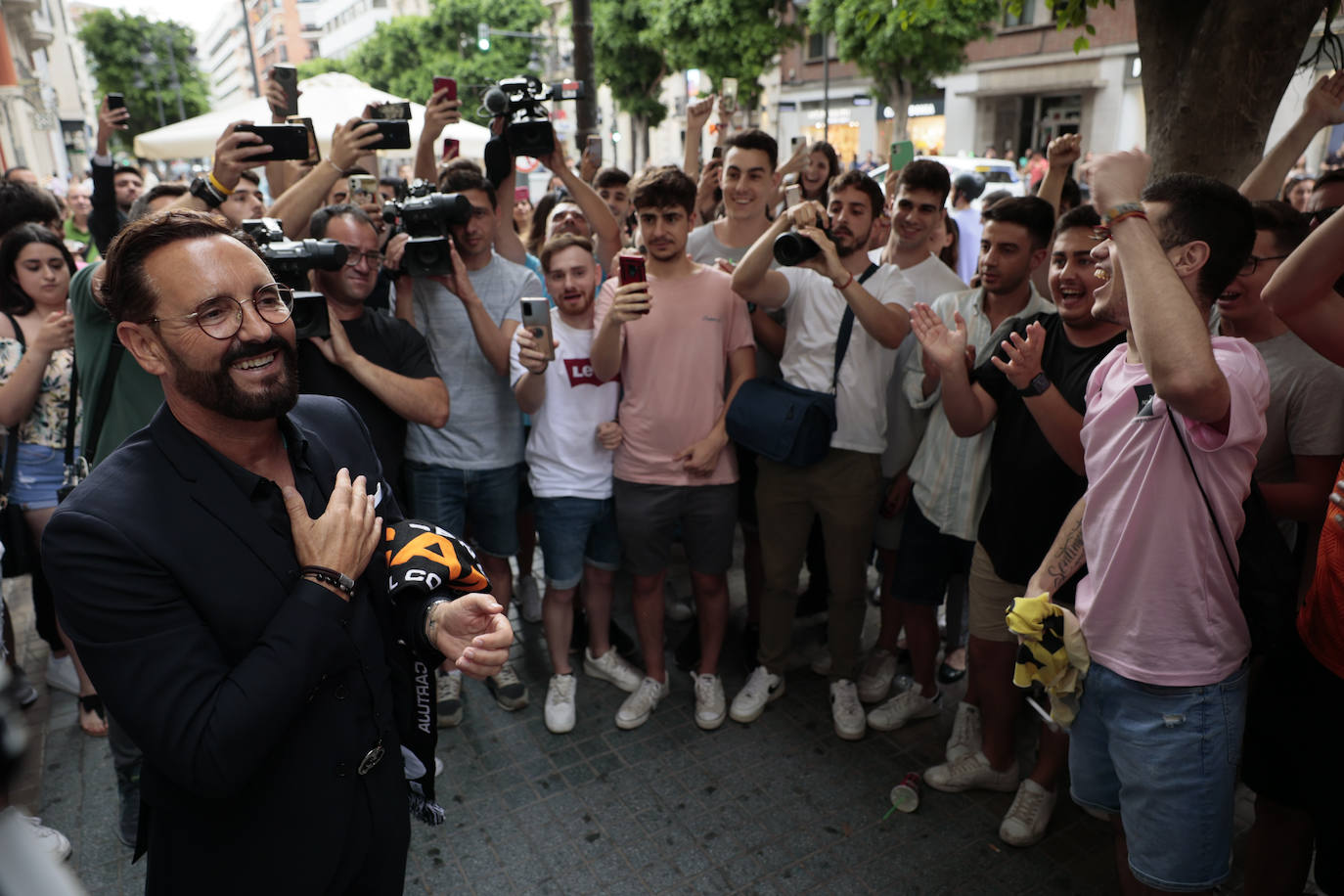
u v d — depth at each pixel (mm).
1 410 2801
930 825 2635
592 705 3271
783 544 3137
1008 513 2471
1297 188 5625
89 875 2459
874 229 3588
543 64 35312
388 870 1495
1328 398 2051
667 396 3014
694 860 2510
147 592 1213
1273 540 1756
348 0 79000
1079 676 1909
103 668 1215
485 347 2969
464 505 3275
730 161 3693
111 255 1239
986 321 2855
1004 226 2686
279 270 2021
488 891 2404
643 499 3084
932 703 3178
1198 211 1628
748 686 3229
